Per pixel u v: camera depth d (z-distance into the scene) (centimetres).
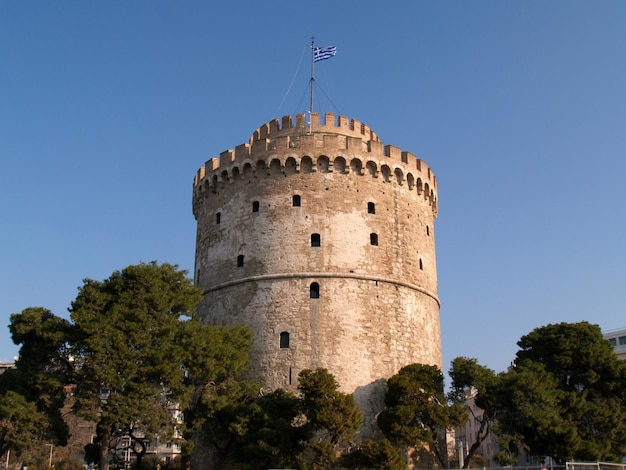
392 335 4600
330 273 4572
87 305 3919
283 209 4747
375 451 3681
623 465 3825
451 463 5562
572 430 4044
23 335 3956
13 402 3656
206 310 4891
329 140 4847
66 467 6650
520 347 5247
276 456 3703
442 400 4116
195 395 4288
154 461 5822
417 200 5138
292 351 4412
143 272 4078
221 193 5100
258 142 4931
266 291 4597
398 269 4797
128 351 3669
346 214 4734
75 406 3619
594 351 4841
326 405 3700
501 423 3966
